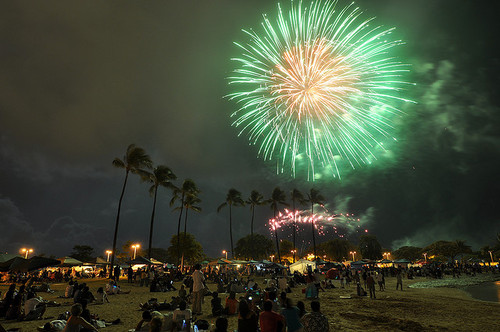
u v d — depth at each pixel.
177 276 40.22
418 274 55.34
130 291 25.77
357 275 26.19
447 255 113.00
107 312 14.79
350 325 12.12
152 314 8.69
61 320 10.17
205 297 20.66
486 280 45.28
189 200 64.44
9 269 17.64
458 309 16.95
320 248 100.88
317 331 5.97
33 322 12.38
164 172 50.69
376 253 94.75
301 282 33.00
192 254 79.19
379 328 11.65
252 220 81.69
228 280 35.62
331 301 19.61
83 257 91.88
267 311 6.47
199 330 9.78
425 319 13.91
